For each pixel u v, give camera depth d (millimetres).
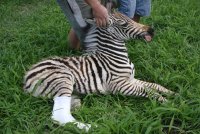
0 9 3957
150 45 3002
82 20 2570
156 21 3494
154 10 3719
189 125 2148
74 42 2982
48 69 2305
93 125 2076
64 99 2182
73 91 2363
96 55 2410
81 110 2248
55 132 2078
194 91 2398
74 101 2316
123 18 2396
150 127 1999
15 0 4230
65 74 2275
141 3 3148
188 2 3883
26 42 3139
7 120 2186
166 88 2492
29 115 2232
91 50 2502
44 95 2295
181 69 2709
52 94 2266
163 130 2137
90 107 2307
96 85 2352
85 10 2574
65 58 2389
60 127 2109
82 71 2336
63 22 3537
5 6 4027
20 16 3812
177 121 2184
